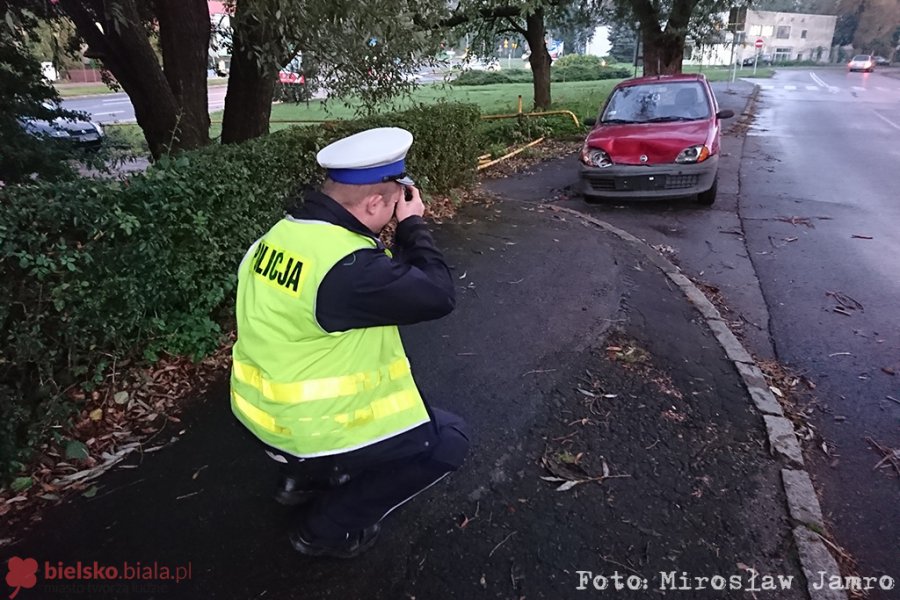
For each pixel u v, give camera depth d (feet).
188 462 10.62
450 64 46.39
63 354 11.21
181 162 13.12
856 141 50.08
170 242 12.48
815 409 13.35
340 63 21.53
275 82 24.66
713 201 29.76
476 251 21.03
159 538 8.97
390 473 7.54
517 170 41.32
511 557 8.70
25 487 9.93
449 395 12.64
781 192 32.53
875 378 14.52
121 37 19.11
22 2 17.76
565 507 9.65
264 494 9.84
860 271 21.17
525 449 11.02
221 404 12.30
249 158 15.29
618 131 29.78
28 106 28.50
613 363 13.94
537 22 61.05
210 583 8.23
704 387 13.30
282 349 6.54
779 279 20.65
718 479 10.40
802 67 248.93
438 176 26.71
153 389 12.57
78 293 10.74
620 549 8.89
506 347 14.57
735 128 58.03
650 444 11.26
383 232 23.43
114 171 34.86
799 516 9.61
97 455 10.81
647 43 66.03
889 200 30.66
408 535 9.04
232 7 22.75
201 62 21.71
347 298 6.27
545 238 22.66
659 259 21.38
